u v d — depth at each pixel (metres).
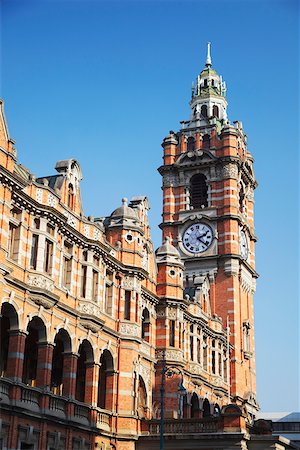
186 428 53.16
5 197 41.59
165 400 59.84
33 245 44.78
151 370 59.72
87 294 49.75
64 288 47.41
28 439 41.50
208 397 71.00
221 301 83.19
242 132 93.81
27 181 43.91
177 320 62.88
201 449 51.12
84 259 50.62
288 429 104.25
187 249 86.25
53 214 45.69
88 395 49.50
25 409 41.06
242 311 85.81
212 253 85.06
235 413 51.81
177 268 64.81
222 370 76.31
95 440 49.16
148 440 52.56
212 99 96.88
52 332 45.34
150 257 62.69
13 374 41.09
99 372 54.19
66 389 46.72
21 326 42.16
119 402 52.84
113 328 53.84
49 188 46.50
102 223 57.75
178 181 90.19
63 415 45.53
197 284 77.00
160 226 88.81
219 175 88.12
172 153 91.19
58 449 44.53
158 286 63.50
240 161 88.88
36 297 43.50
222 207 86.44
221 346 77.00
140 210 62.53
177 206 89.12
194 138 91.44
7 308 41.72
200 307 71.44
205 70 99.75
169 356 61.09
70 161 50.62
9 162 42.47
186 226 87.38
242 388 82.25
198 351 69.69
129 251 56.53
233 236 85.00
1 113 42.44
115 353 53.66
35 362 48.97
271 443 51.53
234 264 83.94
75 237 49.16
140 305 56.97
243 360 83.75
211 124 91.19
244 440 50.91
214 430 52.16
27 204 44.09
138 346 55.69
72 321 48.00
